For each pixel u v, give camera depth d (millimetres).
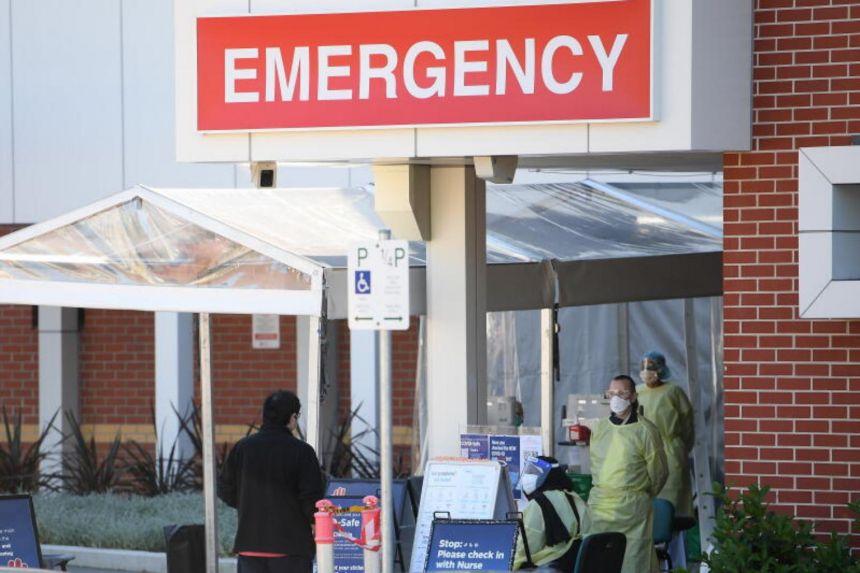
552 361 22219
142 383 33156
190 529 17812
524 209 23516
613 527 17281
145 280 16672
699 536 22203
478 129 16344
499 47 16188
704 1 15781
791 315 15953
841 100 15930
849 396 15805
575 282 19719
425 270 18266
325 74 16703
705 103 15789
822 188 15523
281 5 16844
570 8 15969
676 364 28188
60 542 24547
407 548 18250
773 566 15133
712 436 27500
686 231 22672
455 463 16625
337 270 17234
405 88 16469
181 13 17250
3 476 28781
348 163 18031
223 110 17000
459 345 18047
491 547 15000
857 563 15000
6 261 17125
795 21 16031
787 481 15914
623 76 15820
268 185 17891
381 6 16516
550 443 22156
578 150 16047
